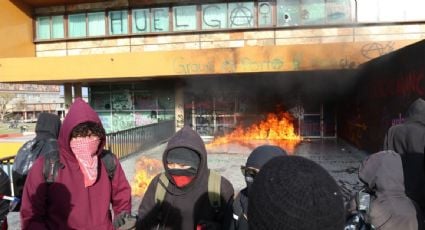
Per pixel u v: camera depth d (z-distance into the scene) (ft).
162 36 54.13
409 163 11.57
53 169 7.72
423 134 11.58
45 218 7.78
